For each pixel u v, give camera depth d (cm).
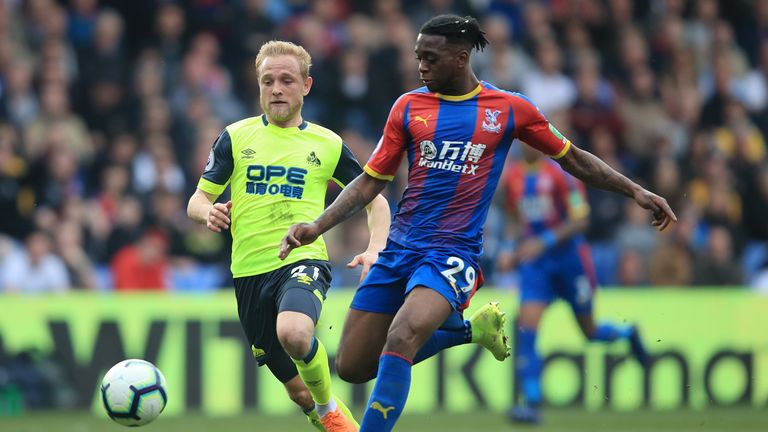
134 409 2108
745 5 6084
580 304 3462
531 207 3469
